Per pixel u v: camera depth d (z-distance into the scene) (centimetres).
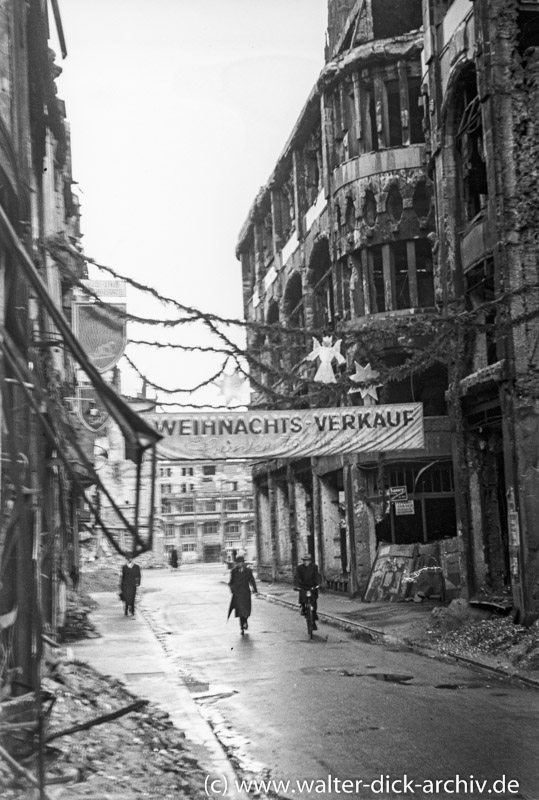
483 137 1956
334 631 2016
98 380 552
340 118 3142
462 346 1975
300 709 1061
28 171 995
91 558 6353
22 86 996
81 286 1337
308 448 1692
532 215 1798
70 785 643
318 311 3572
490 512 2052
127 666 1463
